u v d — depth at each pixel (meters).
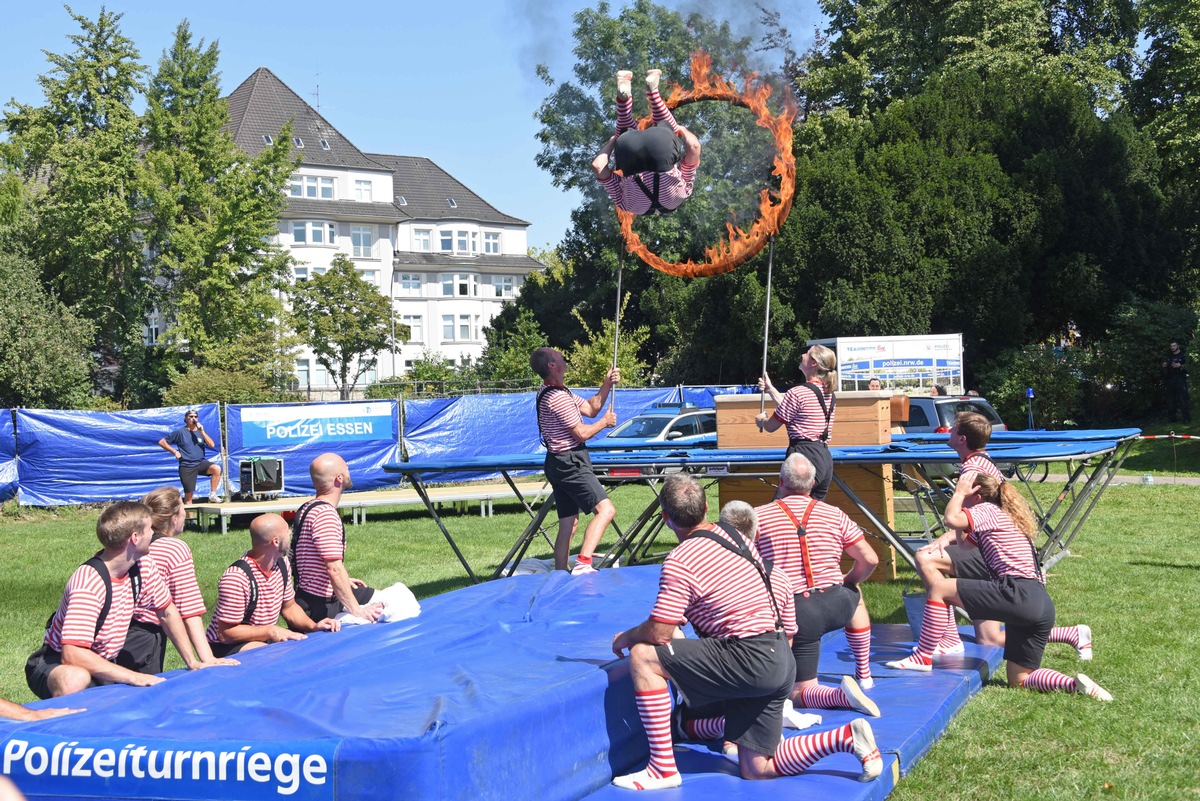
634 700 4.96
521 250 72.88
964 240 29.56
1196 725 5.55
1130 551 11.81
